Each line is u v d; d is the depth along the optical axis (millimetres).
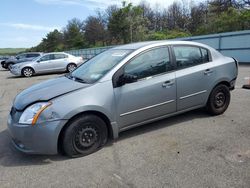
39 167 3697
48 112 3631
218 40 18094
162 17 74250
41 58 17531
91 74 4391
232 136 4363
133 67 4289
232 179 3129
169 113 4695
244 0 36531
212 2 40219
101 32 78938
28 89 4496
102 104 3941
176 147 4066
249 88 7957
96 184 3199
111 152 4020
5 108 7543
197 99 5008
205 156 3725
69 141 3793
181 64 4793
